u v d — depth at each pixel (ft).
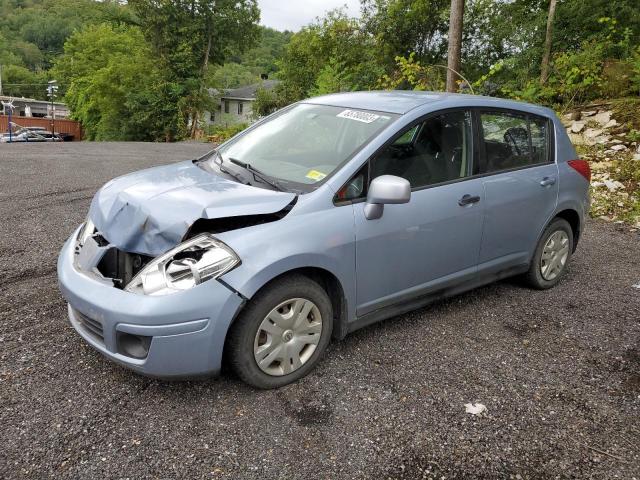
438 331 12.58
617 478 8.04
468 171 12.57
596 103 40.96
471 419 9.29
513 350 11.83
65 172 32.14
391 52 78.02
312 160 11.21
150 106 119.03
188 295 8.57
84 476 7.56
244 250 9.02
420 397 9.85
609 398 10.14
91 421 8.73
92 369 10.23
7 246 16.96
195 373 8.94
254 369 9.49
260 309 9.29
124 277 9.52
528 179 13.84
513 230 13.67
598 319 13.65
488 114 13.26
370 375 10.50
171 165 12.82
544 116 14.96
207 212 8.98
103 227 9.92
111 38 156.35
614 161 31.24
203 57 124.47
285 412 9.21
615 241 21.27
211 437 8.48
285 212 9.78
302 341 10.03
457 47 38.91
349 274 10.43
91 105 146.72
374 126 11.52
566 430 9.12
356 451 8.34
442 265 12.21
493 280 13.92
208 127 119.14
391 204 10.84
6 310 12.48
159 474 7.67
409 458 8.25
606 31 50.21
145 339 8.66
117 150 47.93
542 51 52.42
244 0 124.77
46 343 11.10
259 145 12.63
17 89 290.56
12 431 8.39
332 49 87.10
